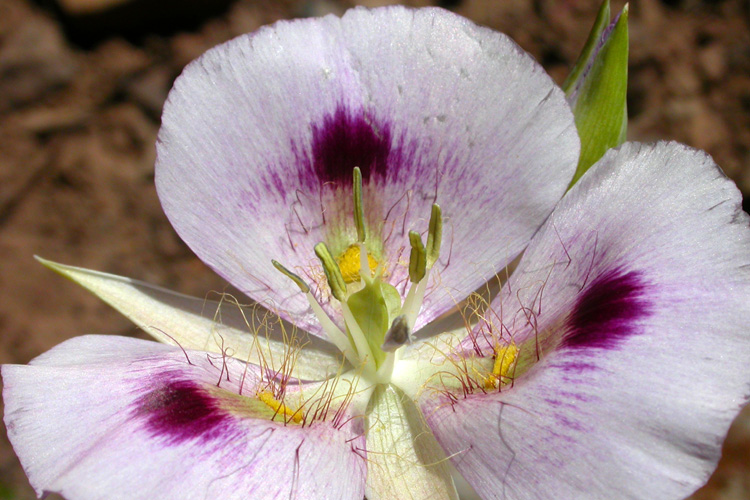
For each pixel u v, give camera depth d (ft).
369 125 0.40
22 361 0.76
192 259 0.82
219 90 0.39
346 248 0.41
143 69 0.91
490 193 0.39
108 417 0.35
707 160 0.36
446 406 0.38
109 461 0.34
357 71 0.40
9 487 0.67
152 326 0.39
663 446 0.33
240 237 0.40
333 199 0.41
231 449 0.35
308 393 0.39
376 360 0.39
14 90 0.88
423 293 0.39
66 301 0.79
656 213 0.36
